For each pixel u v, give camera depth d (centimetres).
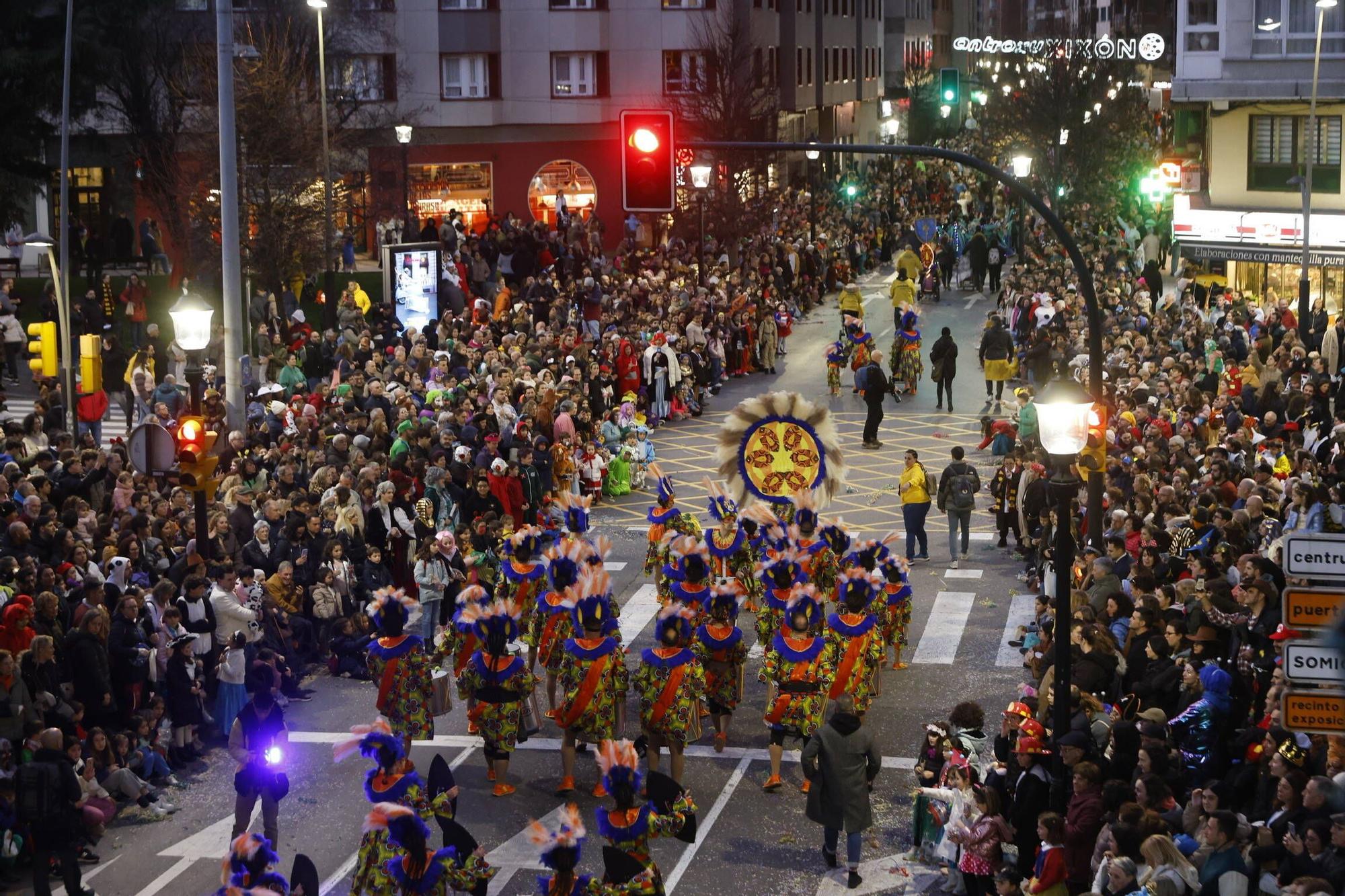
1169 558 1952
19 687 1590
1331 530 1898
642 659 1694
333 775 1798
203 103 4234
